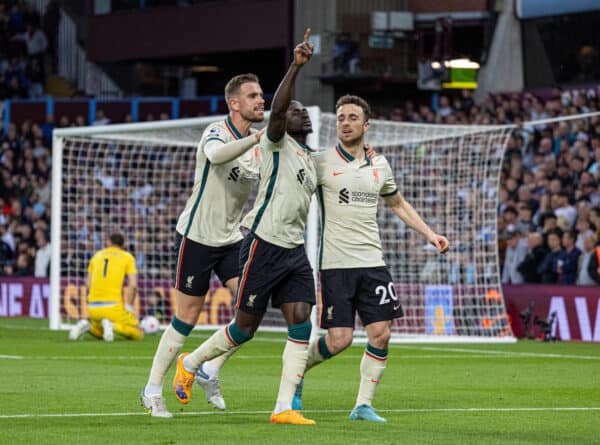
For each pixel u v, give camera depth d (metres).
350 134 14.35
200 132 33.06
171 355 14.64
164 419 14.26
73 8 62.25
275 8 50.38
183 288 14.77
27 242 46.59
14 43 61.53
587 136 38.84
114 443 11.95
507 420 14.53
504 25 48.03
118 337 32.09
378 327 14.35
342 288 14.45
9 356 25.28
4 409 15.27
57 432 12.85
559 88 41.31
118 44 56.62
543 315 33.53
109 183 44.12
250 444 11.95
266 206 13.93
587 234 33.66
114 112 54.91
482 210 34.03
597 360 25.72
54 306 35.66
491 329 33.69
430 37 49.16
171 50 54.56
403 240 36.44
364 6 48.50
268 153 13.90
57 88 62.06
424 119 44.50
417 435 12.88
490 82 48.56
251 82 14.59
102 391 17.75
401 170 38.28
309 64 48.84
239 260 14.41
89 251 40.69
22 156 53.91
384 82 47.88
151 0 55.28
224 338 14.56
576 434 13.16
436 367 23.53
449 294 34.41
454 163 37.00
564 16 46.31
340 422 14.12
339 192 14.42
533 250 34.69
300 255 14.09
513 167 39.34
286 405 13.89
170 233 40.47
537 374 21.95
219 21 52.62
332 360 25.02
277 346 29.44
